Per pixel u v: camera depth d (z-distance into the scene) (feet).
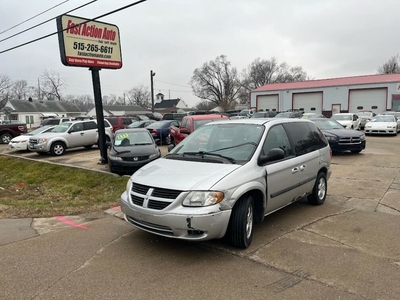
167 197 12.06
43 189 31.68
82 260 12.35
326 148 19.95
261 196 13.92
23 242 14.28
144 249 13.30
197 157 14.61
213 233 11.84
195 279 10.82
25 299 9.77
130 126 67.41
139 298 9.75
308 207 18.99
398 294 9.80
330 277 10.84
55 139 48.06
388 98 114.11
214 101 270.67
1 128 70.90
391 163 33.32
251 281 10.66
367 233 14.76
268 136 15.26
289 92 138.62
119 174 32.65
